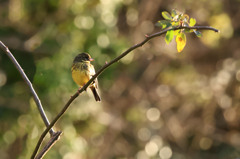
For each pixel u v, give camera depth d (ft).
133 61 53.11
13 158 43.14
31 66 41.29
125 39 48.57
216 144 60.80
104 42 43.04
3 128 43.39
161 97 56.70
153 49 54.70
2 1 44.09
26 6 42.09
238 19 59.88
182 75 59.00
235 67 58.70
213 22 53.93
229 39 59.67
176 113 57.36
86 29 42.73
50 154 43.01
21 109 43.24
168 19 15.03
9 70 43.19
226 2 58.70
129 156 53.67
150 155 54.08
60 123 44.24
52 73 40.52
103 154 51.39
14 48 42.60
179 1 54.24
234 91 59.21
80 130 48.65
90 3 41.96
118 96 54.75
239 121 60.13
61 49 41.91
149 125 55.57
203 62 60.44
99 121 49.19
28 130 42.93
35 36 42.57
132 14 51.08
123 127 53.57
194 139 58.85
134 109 54.70
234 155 59.11
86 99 45.96
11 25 43.39
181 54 56.90
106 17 42.91
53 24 42.63
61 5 42.01
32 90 17.47
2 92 43.16
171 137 57.11
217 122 62.49
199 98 56.54
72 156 44.75
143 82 56.90
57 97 42.19
